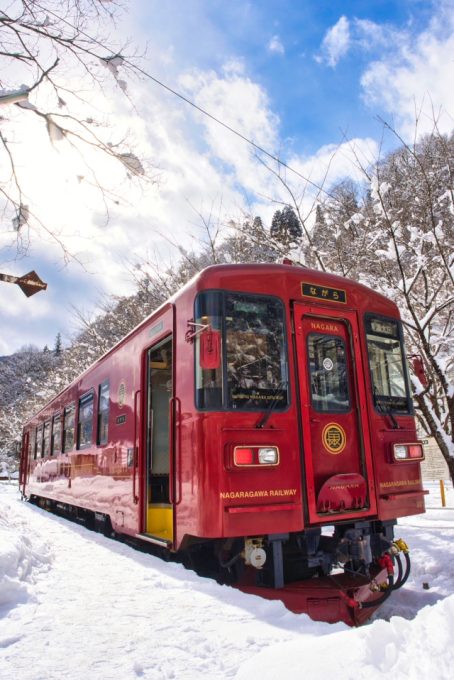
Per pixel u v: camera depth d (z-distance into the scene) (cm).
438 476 2172
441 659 221
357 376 568
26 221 473
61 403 1270
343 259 1080
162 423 728
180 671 280
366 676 229
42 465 1459
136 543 766
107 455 815
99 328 2080
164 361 744
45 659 299
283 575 495
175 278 1523
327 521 502
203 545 571
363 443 550
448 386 845
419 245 933
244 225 1156
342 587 486
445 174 947
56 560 592
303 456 505
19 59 434
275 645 288
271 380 513
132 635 334
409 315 881
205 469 470
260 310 528
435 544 767
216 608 381
